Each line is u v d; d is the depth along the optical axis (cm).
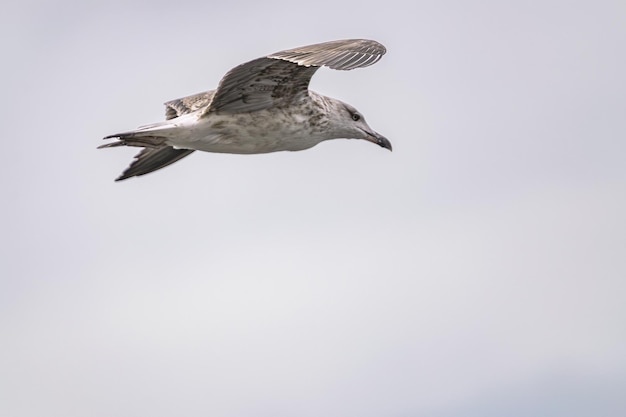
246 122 1542
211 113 1530
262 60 1445
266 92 1522
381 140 1664
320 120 1598
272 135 1562
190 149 1655
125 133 1515
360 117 1661
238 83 1490
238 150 1570
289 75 1501
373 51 1452
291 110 1563
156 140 1542
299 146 1600
